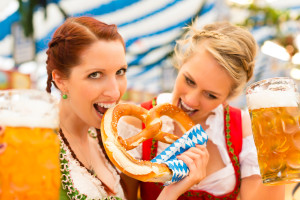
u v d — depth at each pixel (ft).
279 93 4.56
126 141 4.96
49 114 3.29
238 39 6.08
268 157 4.61
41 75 13.99
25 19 11.90
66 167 4.70
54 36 5.02
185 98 5.96
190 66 5.87
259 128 4.73
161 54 17.10
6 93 3.18
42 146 3.15
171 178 4.69
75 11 13.19
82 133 5.51
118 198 5.25
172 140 5.50
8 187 2.98
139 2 14.11
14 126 3.05
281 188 6.25
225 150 6.97
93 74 4.68
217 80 5.75
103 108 5.13
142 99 18.90
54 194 3.29
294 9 20.27
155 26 15.62
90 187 4.86
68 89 4.90
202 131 5.38
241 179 6.98
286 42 19.71
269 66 20.89
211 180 6.75
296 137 4.50
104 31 4.70
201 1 15.35
